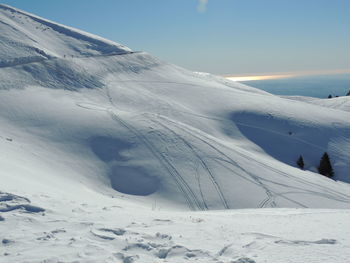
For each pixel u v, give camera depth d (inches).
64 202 448.5
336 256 269.4
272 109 2640.3
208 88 3193.9
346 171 1952.5
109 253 271.3
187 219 426.6
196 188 1248.8
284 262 254.2
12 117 1825.8
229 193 1228.5
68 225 343.0
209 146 1612.9
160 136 1669.5
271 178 1381.6
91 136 1656.0
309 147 2177.7
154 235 326.0
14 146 1347.2
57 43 4475.9
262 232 372.2
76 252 269.0
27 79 2554.1
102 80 2918.3
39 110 1962.4
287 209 840.9
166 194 1209.4
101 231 327.3
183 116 2347.4
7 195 420.8
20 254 261.3
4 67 2719.0
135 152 1517.0
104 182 1302.9
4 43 3720.5
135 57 3841.0
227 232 356.8
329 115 2699.3
